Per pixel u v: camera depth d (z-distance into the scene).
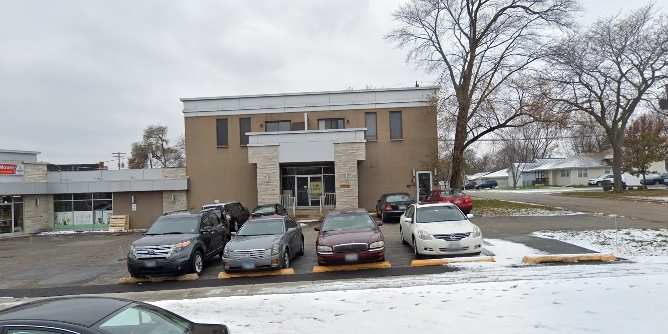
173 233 11.74
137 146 62.31
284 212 21.22
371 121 27.12
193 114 27.75
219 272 11.70
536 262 10.32
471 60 27.67
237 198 27.31
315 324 6.36
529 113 25.67
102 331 3.34
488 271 9.62
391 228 19.09
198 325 4.19
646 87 32.00
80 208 27.98
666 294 6.84
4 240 24.02
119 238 22.56
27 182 26.59
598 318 5.89
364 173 26.78
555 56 28.56
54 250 18.67
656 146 39.84
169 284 10.55
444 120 26.03
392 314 6.58
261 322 6.60
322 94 27.36
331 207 26.98
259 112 27.56
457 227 11.45
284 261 11.15
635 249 11.37
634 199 29.34
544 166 70.00
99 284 11.04
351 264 11.12
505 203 28.75
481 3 27.56
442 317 6.29
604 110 34.47
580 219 19.48
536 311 6.32
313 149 25.17
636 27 30.80
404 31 29.08
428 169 26.52
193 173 27.61
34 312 3.60
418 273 9.94
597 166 60.72
